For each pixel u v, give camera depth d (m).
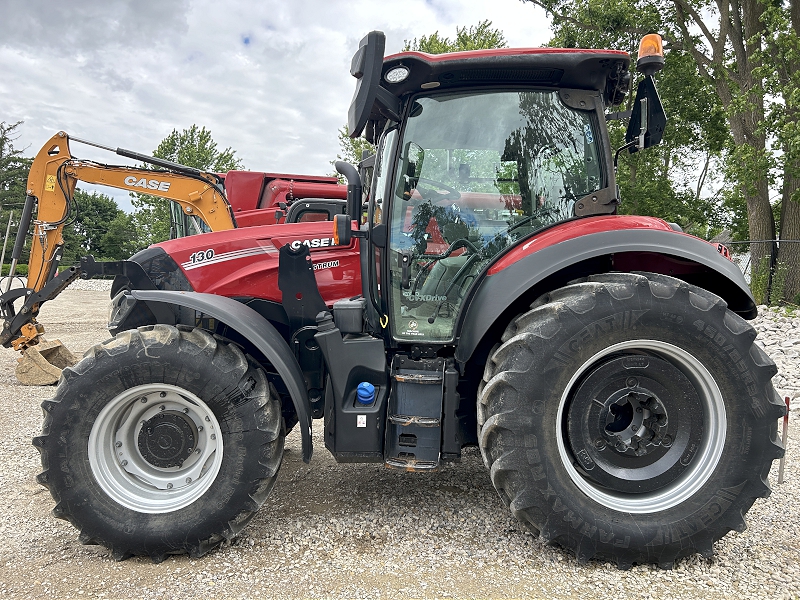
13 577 2.34
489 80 2.78
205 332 2.64
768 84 11.64
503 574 2.35
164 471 2.62
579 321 2.38
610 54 2.64
